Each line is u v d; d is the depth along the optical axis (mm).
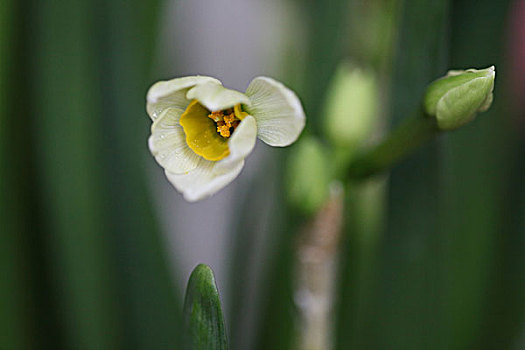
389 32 409
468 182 436
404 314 406
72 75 409
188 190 336
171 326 420
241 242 479
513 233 436
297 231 396
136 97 416
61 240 413
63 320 418
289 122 336
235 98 333
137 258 419
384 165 384
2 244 411
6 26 398
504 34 426
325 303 407
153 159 465
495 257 437
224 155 342
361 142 392
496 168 436
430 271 402
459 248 435
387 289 405
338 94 391
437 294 403
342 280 409
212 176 339
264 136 339
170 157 341
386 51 410
